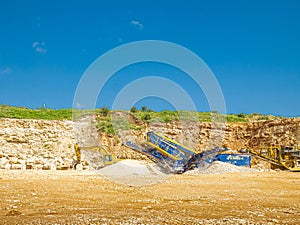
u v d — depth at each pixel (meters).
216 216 8.05
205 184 16.95
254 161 37.66
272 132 47.81
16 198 10.93
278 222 7.45
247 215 8.30
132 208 9.31
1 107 53.91
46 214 8.12
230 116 62.97
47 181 16.39
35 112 54.75
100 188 14.14
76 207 9.41
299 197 12.67
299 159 33.06
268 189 15.27
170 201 10.87
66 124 42.19
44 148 37.81
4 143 37.12
